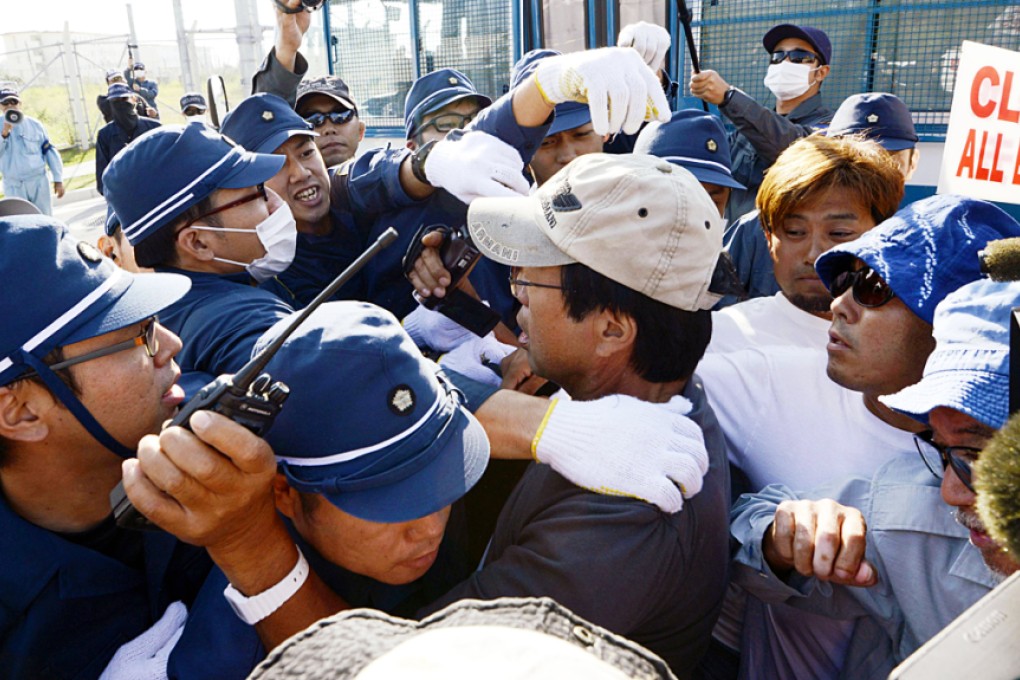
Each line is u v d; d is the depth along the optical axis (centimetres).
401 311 263
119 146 867
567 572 121
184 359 172
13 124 1074
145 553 131
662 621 129
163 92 2189
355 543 115
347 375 107
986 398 98
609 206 129
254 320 169
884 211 196
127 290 122
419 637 56
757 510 148
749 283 317
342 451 108
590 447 127
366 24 651
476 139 208
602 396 144
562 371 144
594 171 133
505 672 51
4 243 112
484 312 195
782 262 205
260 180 186
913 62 513
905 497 130
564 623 64
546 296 138
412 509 108
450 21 614
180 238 183
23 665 121
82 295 116
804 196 193
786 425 172
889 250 134
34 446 118
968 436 102
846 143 200
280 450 110
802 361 174
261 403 98
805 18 531
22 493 122
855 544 123
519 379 189
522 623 63
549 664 52
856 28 521
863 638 135
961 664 54
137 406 122
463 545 167
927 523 125
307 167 246
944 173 248
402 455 110
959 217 133
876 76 525
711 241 132
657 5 512
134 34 1825
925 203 139
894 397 108
